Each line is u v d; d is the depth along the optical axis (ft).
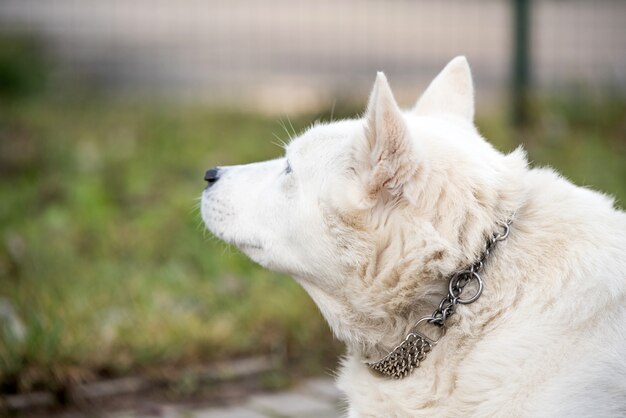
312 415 18.10
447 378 12.17
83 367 18.97
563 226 12.34
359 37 66.28
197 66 57.47
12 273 23.80
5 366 18.43
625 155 34.42
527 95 38.11
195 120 42.01
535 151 33.40
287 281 23.77
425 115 14.12
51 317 20.26
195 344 20.30
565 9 73.82
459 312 12.12
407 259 12.16
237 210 14.38
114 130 40.11
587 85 41.81
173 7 83.82
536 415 11.41
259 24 72.95
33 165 34.01
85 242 26.68
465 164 12.31
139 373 19.35
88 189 30.17
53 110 44.50
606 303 11.74
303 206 13.11
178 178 32.86
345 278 12.74
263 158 34.04
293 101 45.03
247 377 19.81
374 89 11.97
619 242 12.23
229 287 23.56
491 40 64.64
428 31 68.03
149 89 50.49
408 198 12.06
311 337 21.18
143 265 25.23
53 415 17.90
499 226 12.22
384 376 12.92
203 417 17.94
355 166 12.48
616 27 65.98
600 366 11.40
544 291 11.94
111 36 67.46
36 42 55.88
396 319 12.61
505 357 11.73
